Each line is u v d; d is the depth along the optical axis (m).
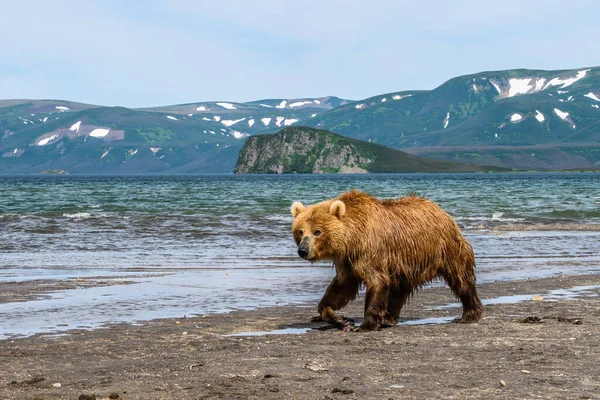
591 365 7.68
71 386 7.07
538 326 10.39
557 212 43.69
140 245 26.02
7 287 15.29
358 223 10.31
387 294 10.40
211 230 31.83
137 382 7.20
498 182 150.75
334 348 8.91
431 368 7.64
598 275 17.44
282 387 6.91
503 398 6.39
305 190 96.44
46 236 29.08
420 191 91.31
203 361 8.21
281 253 23.42
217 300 13.70
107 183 149.75
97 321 11.38
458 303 13.37
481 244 25.98
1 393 6.82
